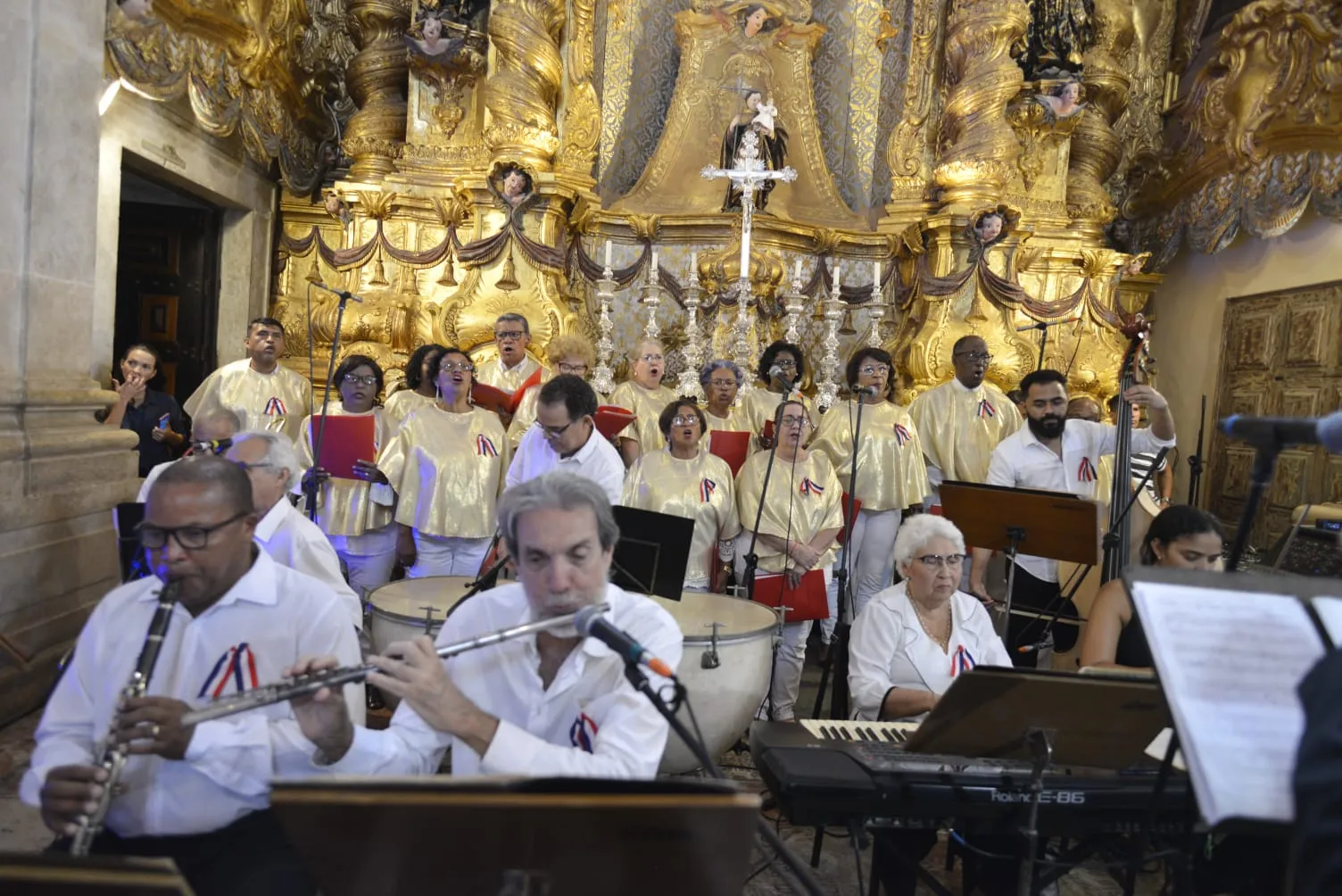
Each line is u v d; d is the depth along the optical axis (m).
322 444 5.62
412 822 1.56
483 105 9.92
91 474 5.66
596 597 2.33
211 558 2.29
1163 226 10.99
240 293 9.35
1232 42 9.66
